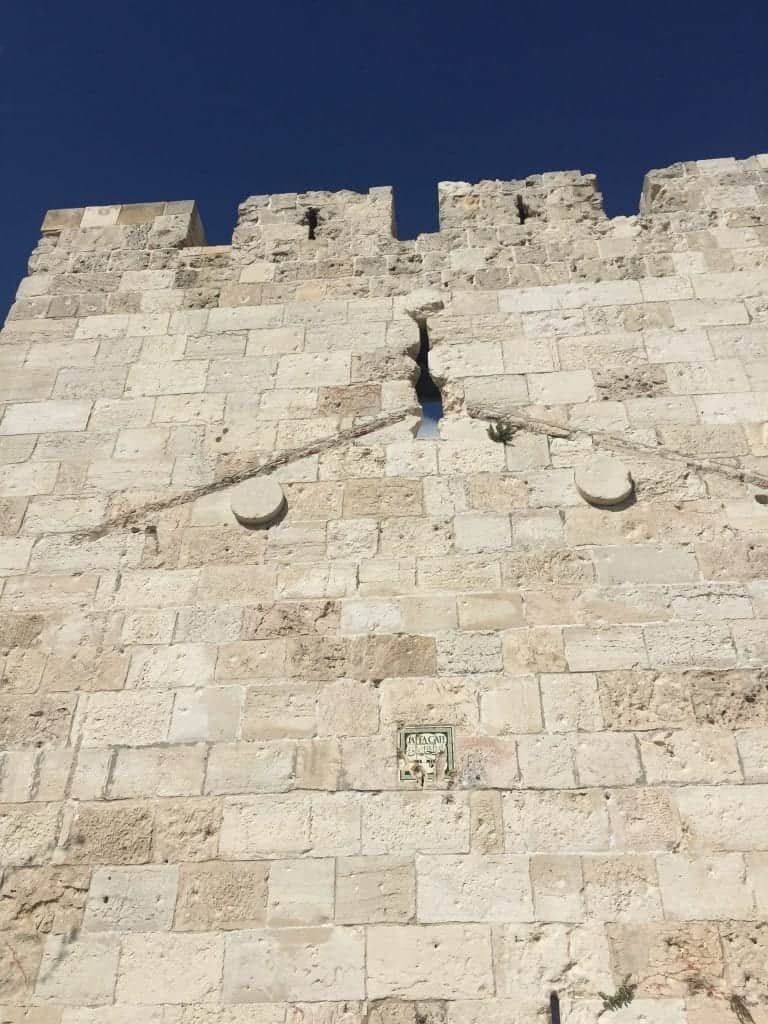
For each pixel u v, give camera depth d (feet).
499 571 24.00
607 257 30.76
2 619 24.38
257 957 19.35
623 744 21.21
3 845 21.01
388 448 26.81
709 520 24.53
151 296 31.45
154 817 21.11
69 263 32.83
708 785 20.61
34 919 20.13
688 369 27.61
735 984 18.48
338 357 29.12
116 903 20.15
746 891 19.36
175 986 19.16
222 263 32.24
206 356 29.58
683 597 23.20
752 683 21.83
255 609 23.93
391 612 23.56
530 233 31.89
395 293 30.60
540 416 27.04
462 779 21.02
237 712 22.33
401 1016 18.56
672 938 19.01
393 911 19.61
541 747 21.30
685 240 30.86
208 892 20.12
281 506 25.71
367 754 21.52
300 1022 18.61
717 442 26.02
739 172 32.58
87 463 27.37
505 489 25.58
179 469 27.02
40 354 30.09
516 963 18.92
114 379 29.25
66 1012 19.02
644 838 20.04
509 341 28.89
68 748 22.13
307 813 20.88
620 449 26.13
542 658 22.49
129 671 23.17
